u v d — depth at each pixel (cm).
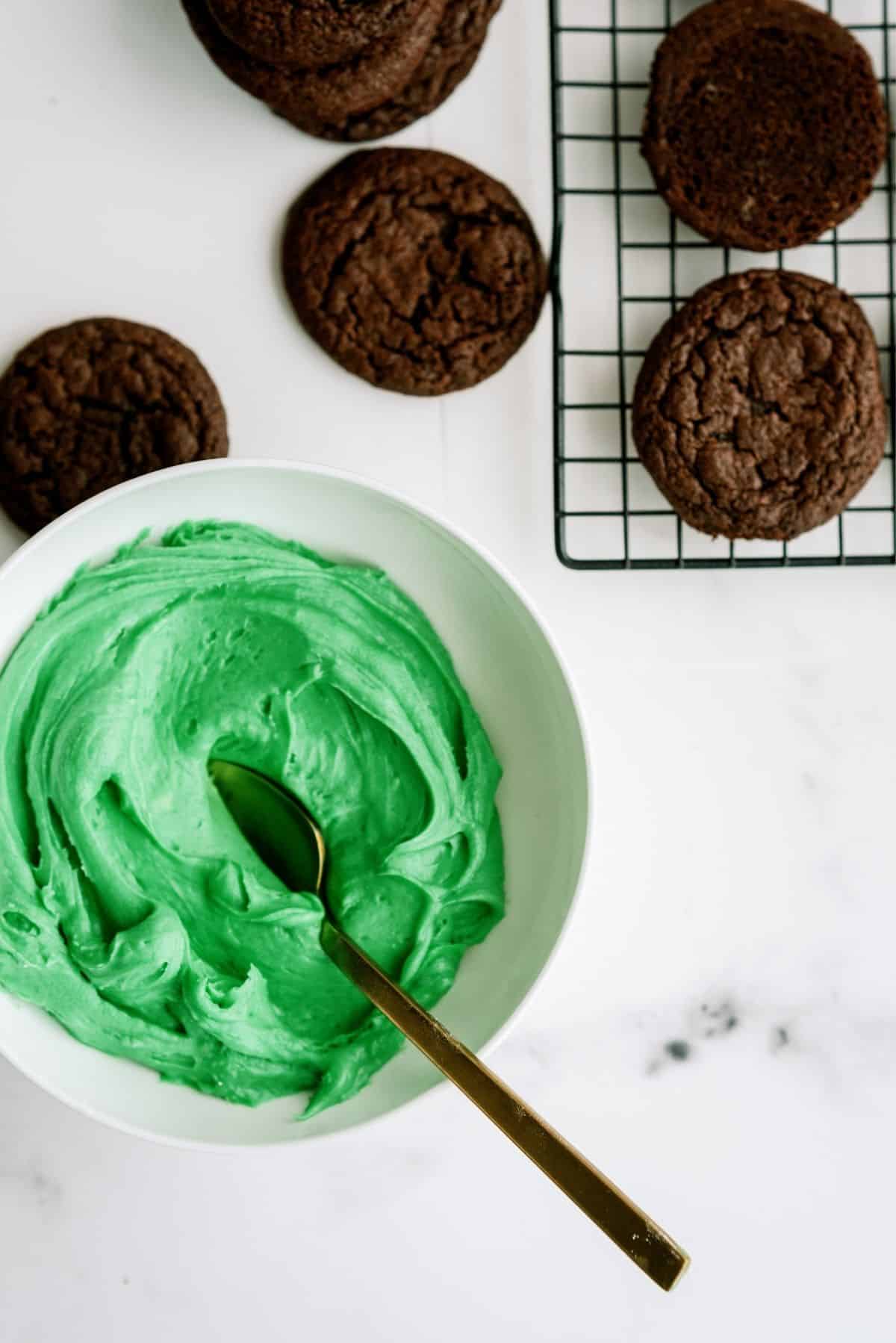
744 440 64
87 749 59
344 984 60
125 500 59
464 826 61
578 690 66
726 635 66
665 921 66
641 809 66
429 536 61
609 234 66
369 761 61
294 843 61
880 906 67
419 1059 60
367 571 61
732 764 66
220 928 60
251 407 65
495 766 62
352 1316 65
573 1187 53
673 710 66
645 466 65
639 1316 66
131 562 60
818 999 66
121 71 64
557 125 65
